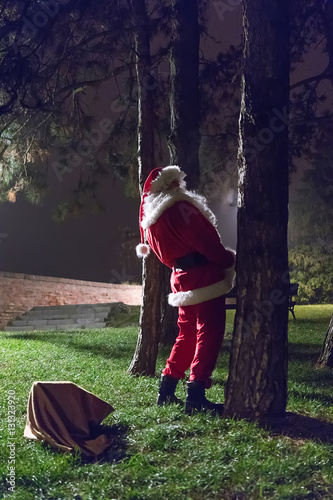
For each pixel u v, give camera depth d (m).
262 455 4.66
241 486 4.15
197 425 5.35
